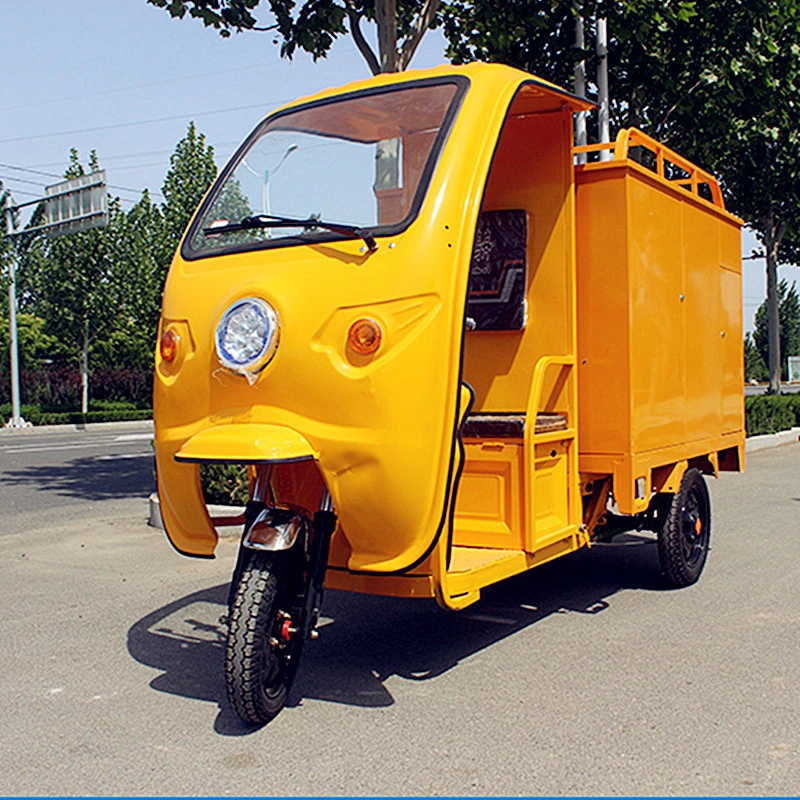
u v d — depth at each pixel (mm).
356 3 10492
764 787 3543
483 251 5691
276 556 4148
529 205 5621
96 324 31312
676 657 5102
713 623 5762
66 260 30500
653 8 10312
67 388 34938
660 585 6762
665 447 6176
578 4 10453
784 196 17344
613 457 5637
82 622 5992
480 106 4578
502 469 5000
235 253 4605
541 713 4301
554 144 5539
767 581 6812
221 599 6492
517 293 5590
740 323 7898
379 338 4039
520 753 3865
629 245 5562
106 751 3971
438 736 4055
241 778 3684
